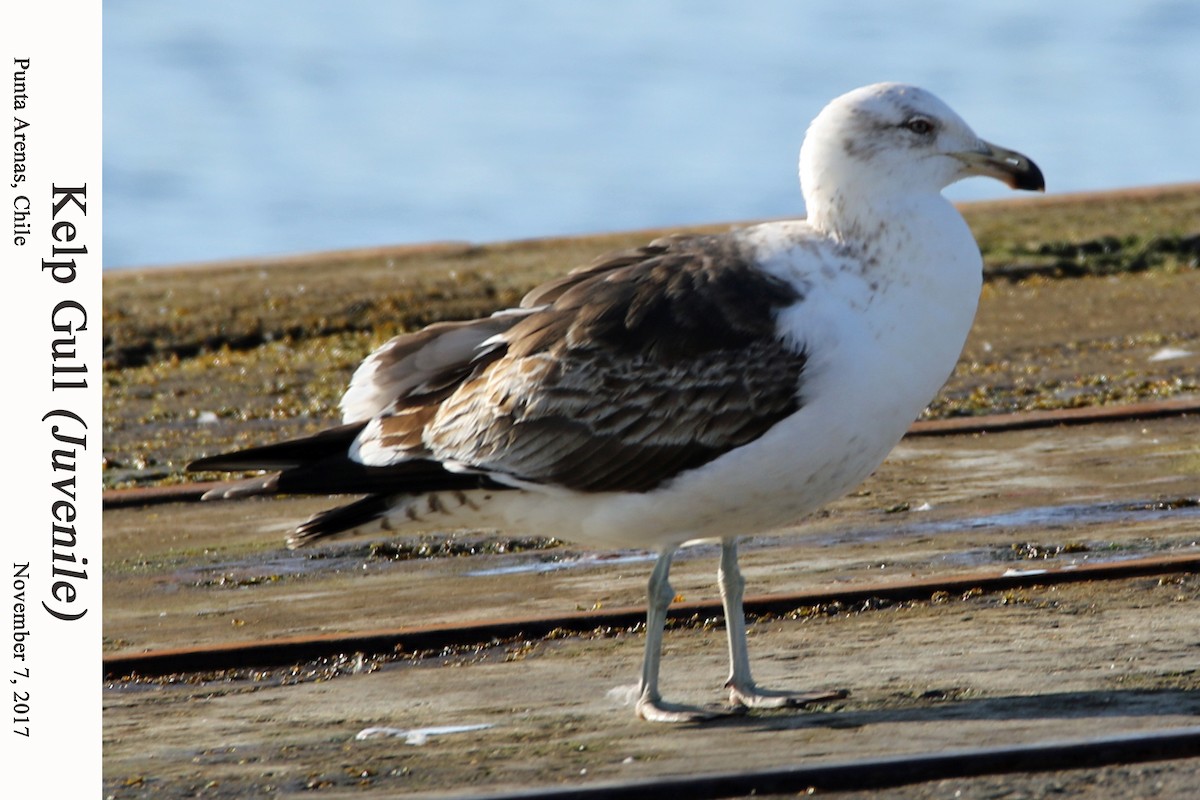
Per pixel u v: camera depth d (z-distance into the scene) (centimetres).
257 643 1090
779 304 1001
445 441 1036
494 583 1238
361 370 1096
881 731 902
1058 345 1897
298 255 2447
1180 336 1905
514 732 940
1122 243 2298
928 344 1009
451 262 2362
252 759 915
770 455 988
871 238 1017
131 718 995
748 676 990
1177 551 1202
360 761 902
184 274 2341
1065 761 835
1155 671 966
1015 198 2606
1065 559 1204
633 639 1108
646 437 999
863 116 1027
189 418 1759
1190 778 812
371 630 1122
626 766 875
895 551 1251
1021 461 1483
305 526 1076
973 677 980
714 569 1245
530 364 1017
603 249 2402
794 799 820
